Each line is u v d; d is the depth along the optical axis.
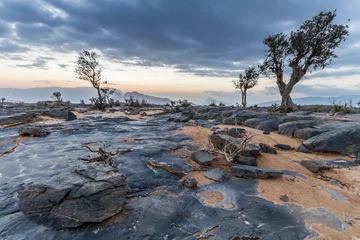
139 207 4.34
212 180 6.06
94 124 14.41
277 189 5.67
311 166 7.32
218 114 19.31
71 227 3.53
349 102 25.58
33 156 7.19
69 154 7.43
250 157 7.45
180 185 5.61
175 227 3.81
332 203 5.07
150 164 6.92
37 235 3.35
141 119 18.27
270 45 25.94
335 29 22.48
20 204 3.78
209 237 3.59
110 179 4.00
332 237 3.78
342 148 8.65
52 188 3.74
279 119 14.38
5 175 5.59
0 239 3.24
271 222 4.12
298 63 24.77
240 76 37.03
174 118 16.95
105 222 3.74
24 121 14.86
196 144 9.48
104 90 35.84
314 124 12.11
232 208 4.59
